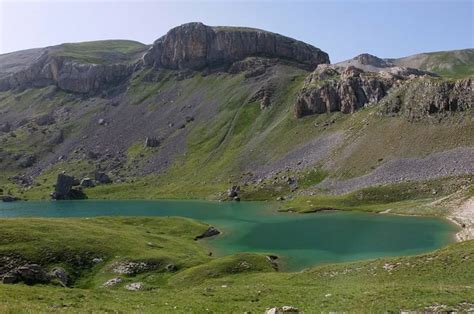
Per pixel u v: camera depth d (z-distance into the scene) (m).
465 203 124.88
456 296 38.44
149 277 74.81
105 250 82.81
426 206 136.00
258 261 81.12
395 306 36.66
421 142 181.50
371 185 168.50
